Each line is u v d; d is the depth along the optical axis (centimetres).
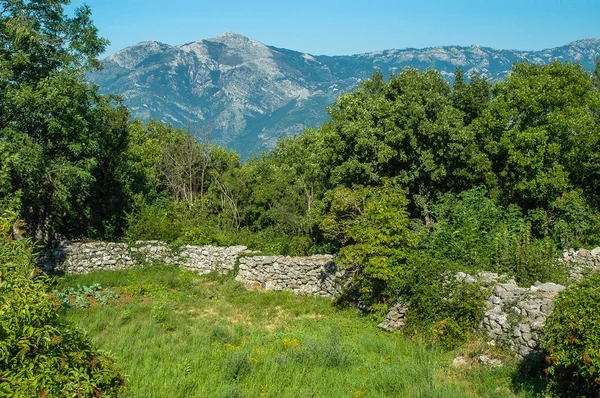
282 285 2073
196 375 1043
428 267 1441
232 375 1042
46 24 2312
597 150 2305
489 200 1952
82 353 787
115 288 2022
